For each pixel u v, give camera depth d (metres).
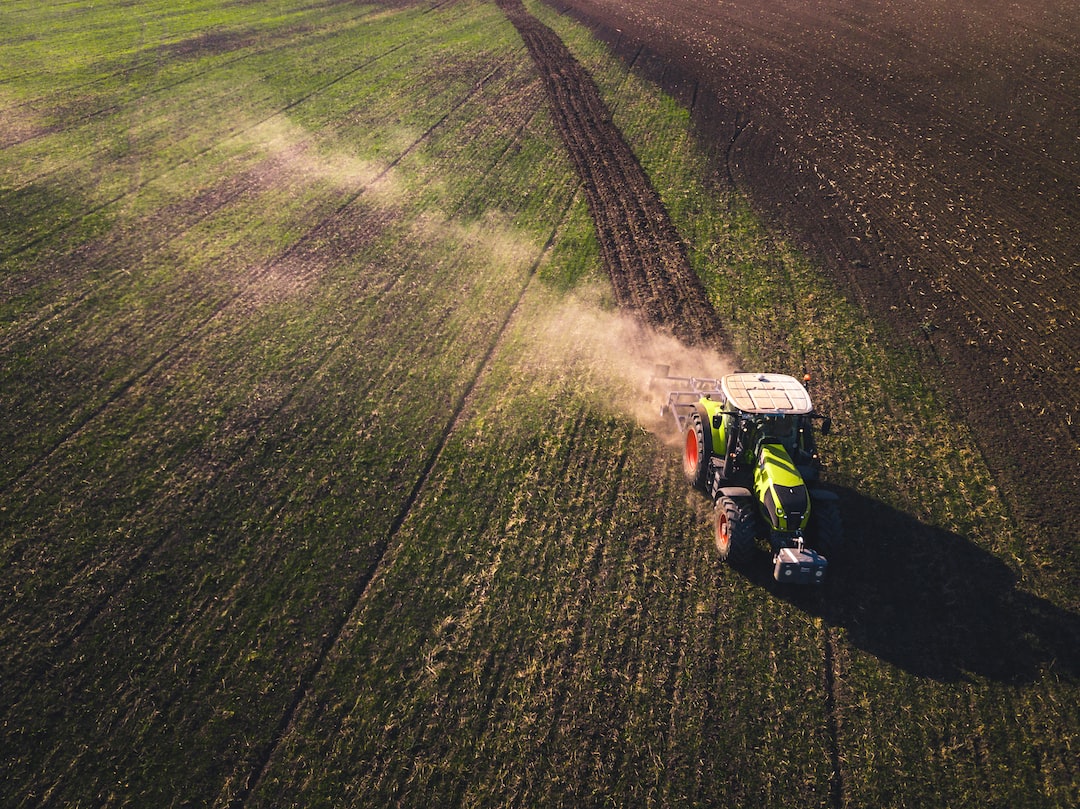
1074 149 26.80
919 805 9.17
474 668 10.50
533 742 9.67
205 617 11.20
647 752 9.59
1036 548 12.62
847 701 10.25
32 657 10.61
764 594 11.69
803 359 17.34
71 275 20.31
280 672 10.45
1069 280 20.08
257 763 9.44
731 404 12.25
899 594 11.76
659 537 12.65
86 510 13.05
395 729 9.80
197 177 26.31
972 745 9.80
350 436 14.83
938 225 22.69
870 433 15.12
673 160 27.08
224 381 16.38
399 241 22.28
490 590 11.64
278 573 11.90
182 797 9.09
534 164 27.08
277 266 20.92
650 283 20.33
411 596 11.54
